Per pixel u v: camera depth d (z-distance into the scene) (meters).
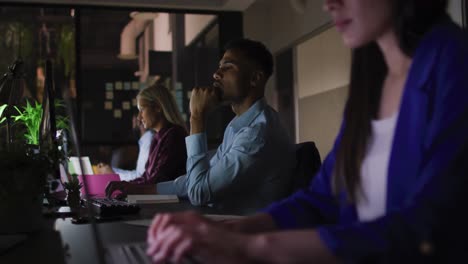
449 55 0.75
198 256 0.78
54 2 5.17
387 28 0.87
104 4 5.26
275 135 2.18
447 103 0.72
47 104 1.99
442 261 0.63
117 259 0.89
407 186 0.81
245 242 0.66
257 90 2.31
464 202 0.65
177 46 5.52
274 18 5.34
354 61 0.98
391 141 0.90
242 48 2.28
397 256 0.62
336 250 0.62
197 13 5.48
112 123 5.35
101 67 5.36
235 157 2.13
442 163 0.67
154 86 3.42
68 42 5.29
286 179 2.18
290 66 5.05
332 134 4.31
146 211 1.84
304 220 1.01
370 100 0.95
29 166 1.33
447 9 0.86
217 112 5.39
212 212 1.84
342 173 0.97
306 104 4.76
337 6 0.86
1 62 5.12
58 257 0.97
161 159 3.11
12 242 1.13
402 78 0.90
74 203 1.95
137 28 5.45
